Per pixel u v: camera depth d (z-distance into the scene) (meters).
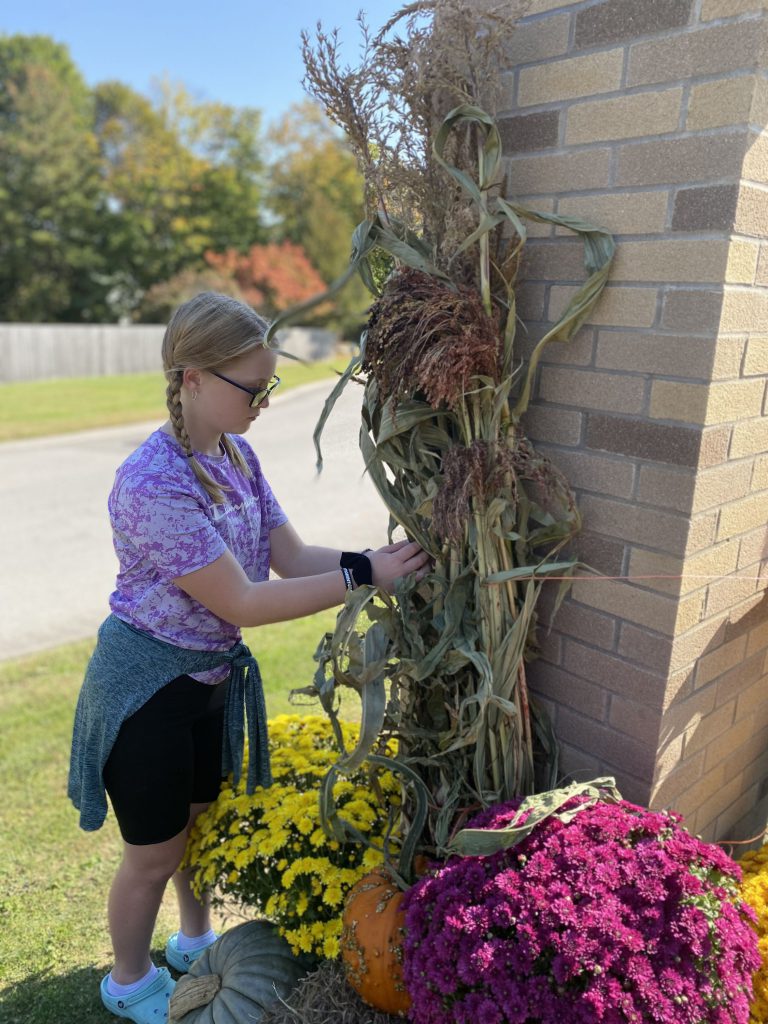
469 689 1.64
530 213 1.52
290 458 9.60
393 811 1.74
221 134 33.03
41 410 13.60
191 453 1.60
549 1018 1.17
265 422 12.89
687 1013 1.16
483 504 1.49
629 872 1.30
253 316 1.60
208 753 1.86
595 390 1.58
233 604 1.57
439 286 1.42
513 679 1.60
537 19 1.54
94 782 1.73
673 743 1.65
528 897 1.28
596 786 1.56
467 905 1.33
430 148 1.51
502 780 1.66
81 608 4.72
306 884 1.73
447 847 1.53
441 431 1.57
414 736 1.70
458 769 1.68
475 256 1.51
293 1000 1.60
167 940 2.16
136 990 1.84
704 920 1.23
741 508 1.62
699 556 1.53
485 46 1.45
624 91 1.42
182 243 31.98
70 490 7.80
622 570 1.60
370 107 1.46
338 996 1.57
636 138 1.42
